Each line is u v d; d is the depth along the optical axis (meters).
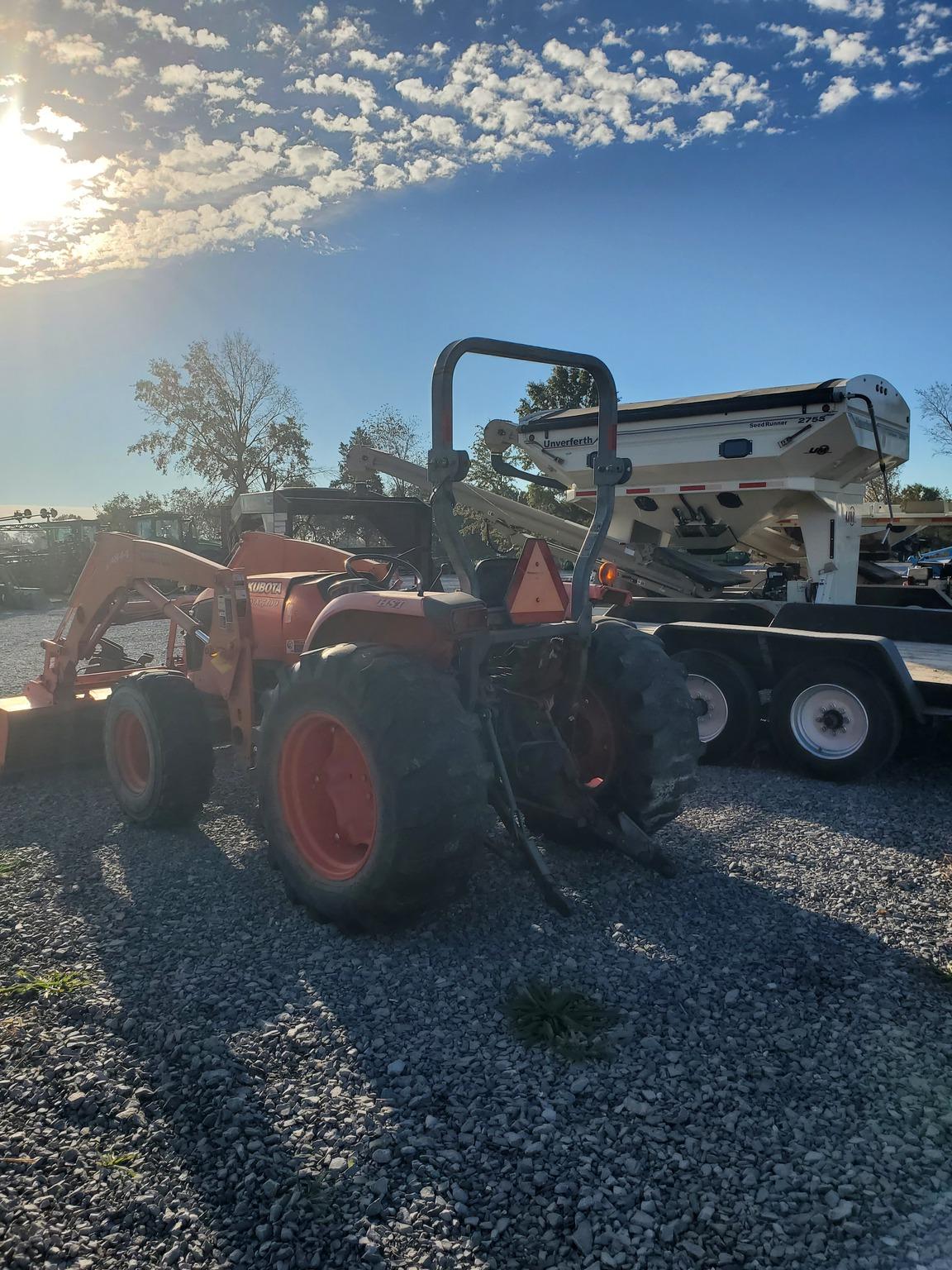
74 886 3.79
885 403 7.60
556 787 3.80
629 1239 1.89
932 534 22.39
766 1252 1.86
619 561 8.38
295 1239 1.88
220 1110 2.29
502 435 7.38
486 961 3.11
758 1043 2.62
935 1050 2.57
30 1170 2.08
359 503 8.34
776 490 7.75
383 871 3.03
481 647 3.30
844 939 3.28
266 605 4.89
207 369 39.47
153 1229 1.91
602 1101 2.35
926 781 5.56
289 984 2.95
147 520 20.67
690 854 4.16
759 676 6.03
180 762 4.39
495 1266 1.82
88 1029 2.67
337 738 3.46
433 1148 2.16
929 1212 1.96
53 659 5.78
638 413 8.15
